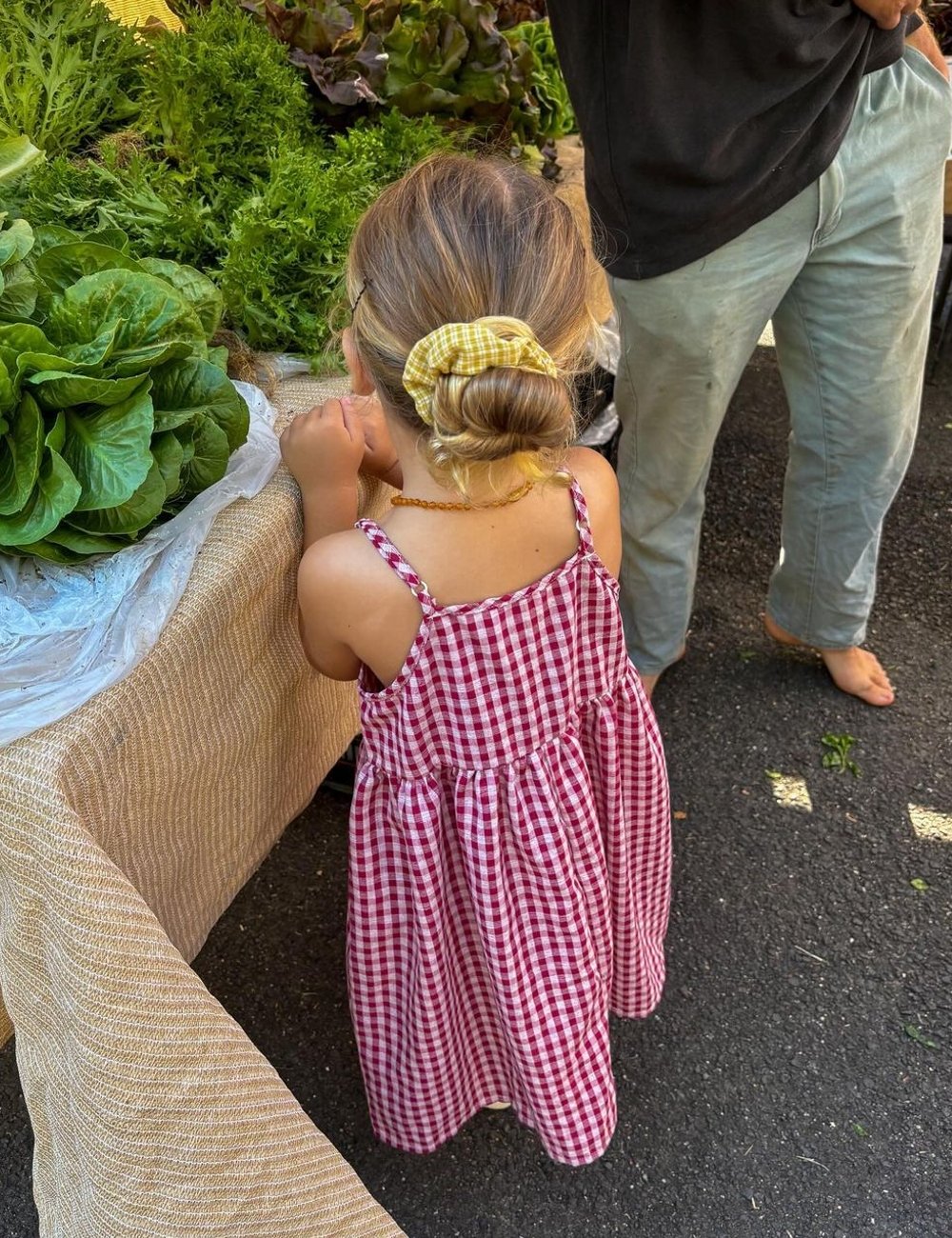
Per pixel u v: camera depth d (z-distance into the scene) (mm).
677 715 1870
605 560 989
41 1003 729
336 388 1138
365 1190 775
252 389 1055
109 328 825
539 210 801
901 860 1616
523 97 1765
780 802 1711
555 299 795
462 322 768
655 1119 1297
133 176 1209
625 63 1129
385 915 1005
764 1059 1360
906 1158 1259
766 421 2779
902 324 1371
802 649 2010
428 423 734
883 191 1264
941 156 1291
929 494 2463
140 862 798
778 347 1528
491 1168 1247
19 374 766
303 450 920
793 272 1306
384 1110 1141
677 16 1079
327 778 1689
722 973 1461
